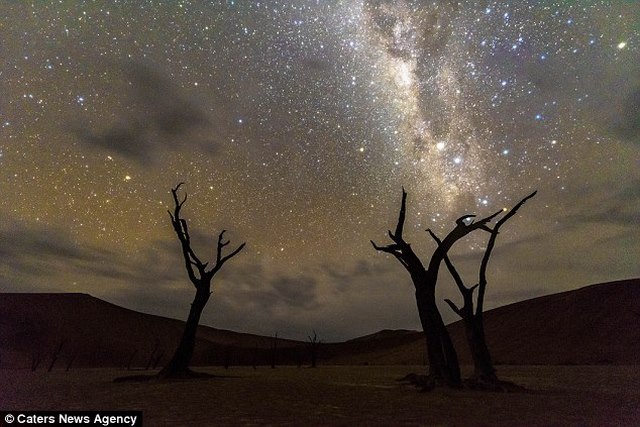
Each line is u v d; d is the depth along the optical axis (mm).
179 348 27875
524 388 19172
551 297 86688
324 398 16250
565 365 56219
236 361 101000
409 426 9938
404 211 21109
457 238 21094
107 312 111812
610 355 59156
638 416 11594
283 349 109750
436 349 20422
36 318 96375
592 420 10906
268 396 17016
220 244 28484
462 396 16844
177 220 27625
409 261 21156
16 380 29594
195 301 28078
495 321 86250
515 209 21156
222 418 11211
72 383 25609
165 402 14883
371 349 109750
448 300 21516
